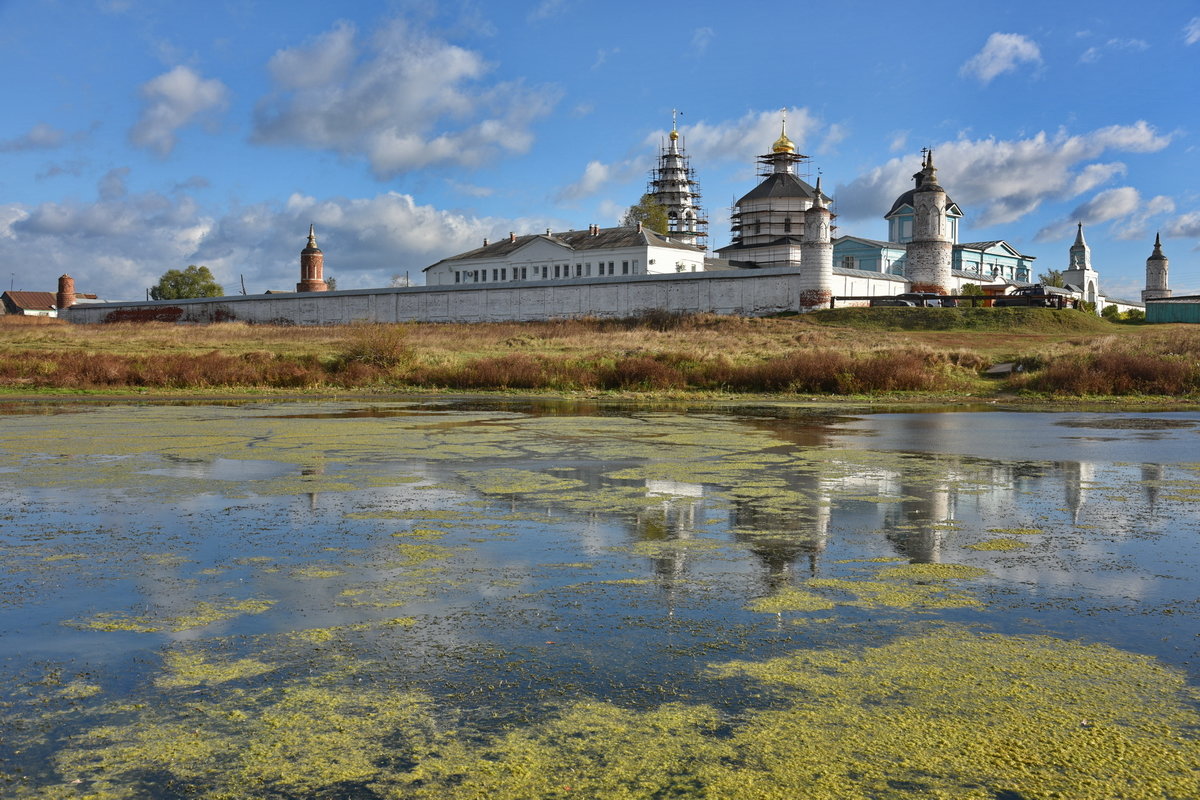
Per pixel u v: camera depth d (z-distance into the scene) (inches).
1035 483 418.9
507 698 179.3
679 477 433.7
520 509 355.3
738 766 153.5
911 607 233.5
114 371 1130.7
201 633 214.7
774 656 200.2
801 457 506.0
